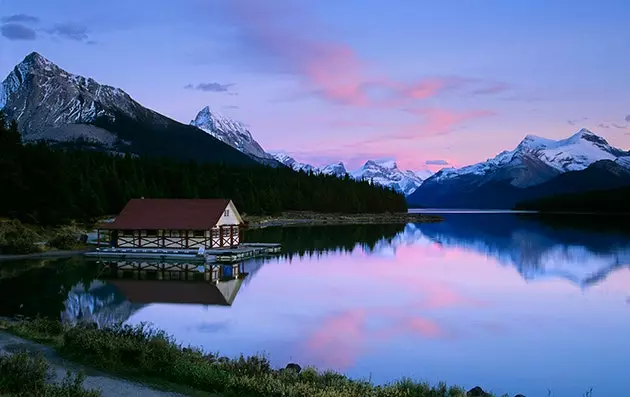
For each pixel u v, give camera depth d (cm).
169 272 4894
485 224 14675
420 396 1669
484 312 3384
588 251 7031
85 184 8362
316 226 13188
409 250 7319
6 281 4200
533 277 4888
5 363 1543
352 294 3953
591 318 3247
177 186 12925
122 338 1908
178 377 1669
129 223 6066
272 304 3519
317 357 2372
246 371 1761
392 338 2723
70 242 6344
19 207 6712
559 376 2212
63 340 2030
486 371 2253
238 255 5881
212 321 2998
